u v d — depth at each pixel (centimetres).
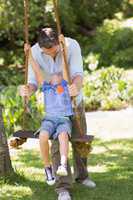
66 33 1794
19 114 1020
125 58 1619
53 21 1570
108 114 1184
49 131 540
